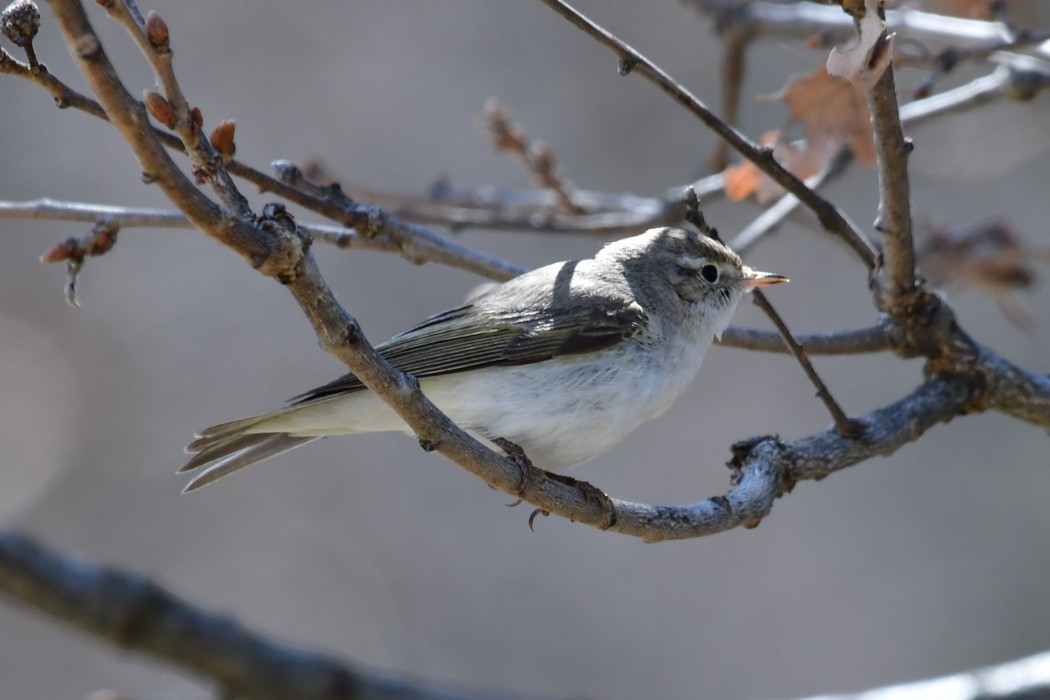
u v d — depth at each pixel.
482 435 6.77
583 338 6.88
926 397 6.71
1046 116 13.33
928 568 14.87
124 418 15.55
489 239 15.34
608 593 15.34
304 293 4.41
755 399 15.65
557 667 14.95
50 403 15.42
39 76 4.95
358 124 16.02
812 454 6.29
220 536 15.39
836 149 7.22
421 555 15.49
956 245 9.50
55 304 15.63
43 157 15.55
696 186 9.09
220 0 16.09
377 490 15.92
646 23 16.22
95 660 14.84
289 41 16.16
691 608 15.18
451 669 14.93
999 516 14.86
